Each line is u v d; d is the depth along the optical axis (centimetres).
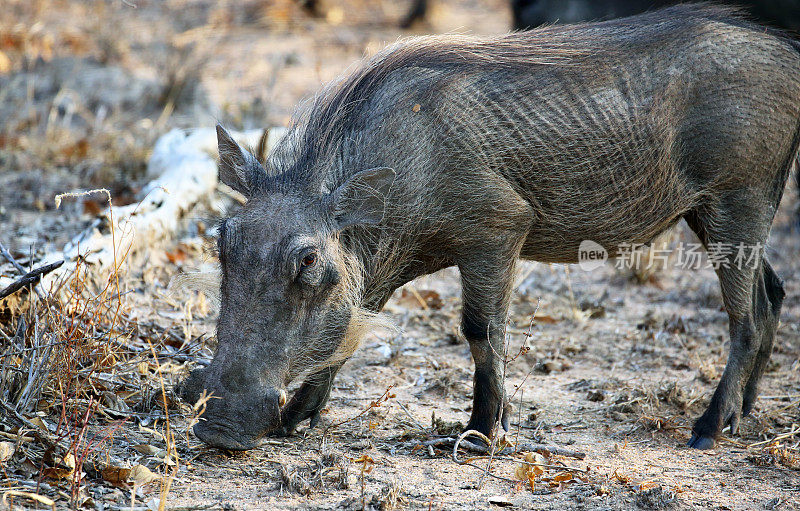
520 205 855
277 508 677
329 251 750
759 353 1015
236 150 794
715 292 1452
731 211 964
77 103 2102
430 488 742
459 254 854
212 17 3198
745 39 949
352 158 813
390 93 832
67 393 772
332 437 859
